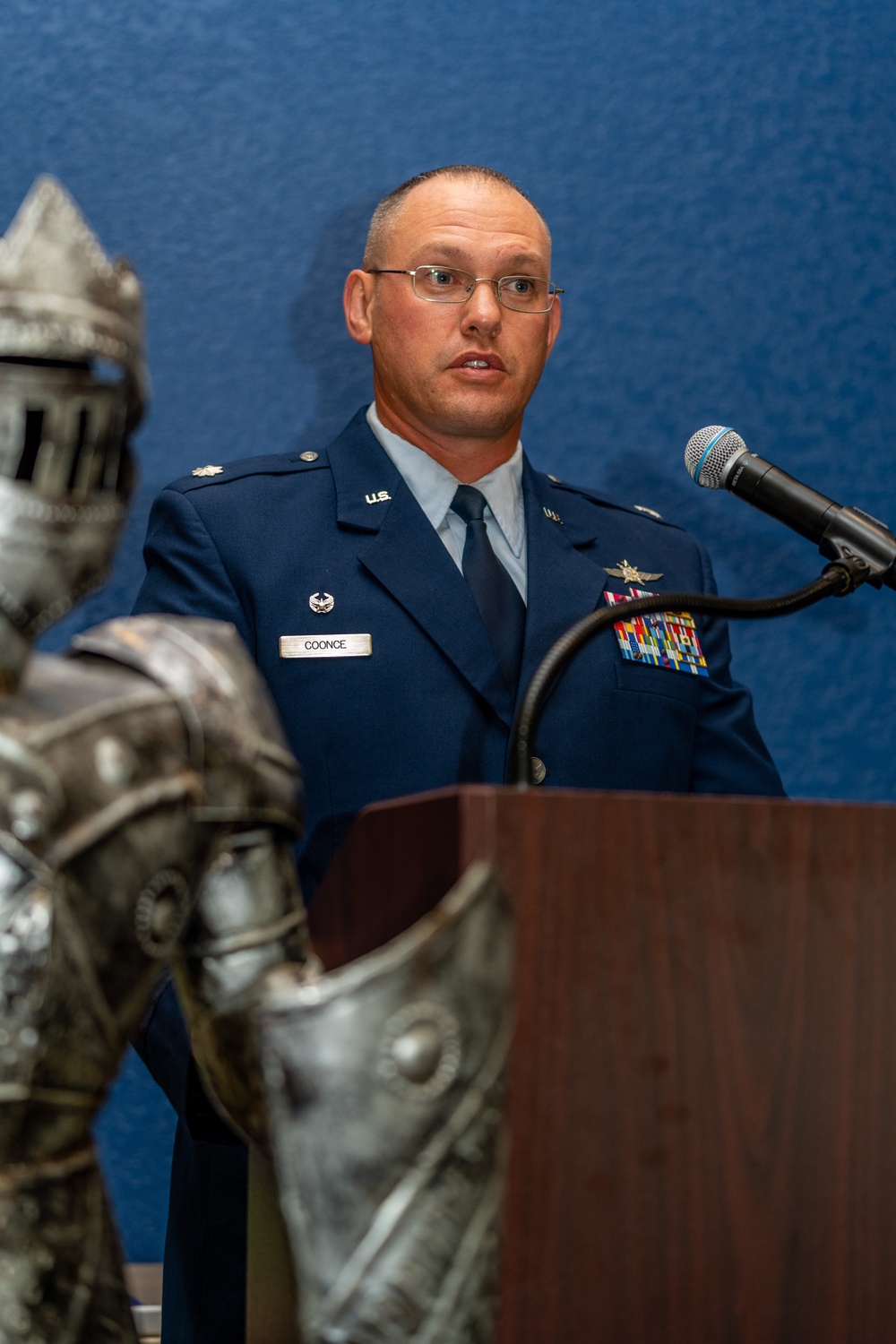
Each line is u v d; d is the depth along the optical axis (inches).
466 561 109.7
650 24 153.6
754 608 79.6
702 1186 50.9
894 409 154.6
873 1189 53.6
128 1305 47.5
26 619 45.7
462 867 49.0
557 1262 48.8
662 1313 49.8
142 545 139.8
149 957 47.5
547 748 103.0
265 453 142.9
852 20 156.1
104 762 46.3
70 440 46.1
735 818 52.9
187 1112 63.8
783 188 154.7
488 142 149.4
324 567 106.3
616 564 115.6
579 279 150.2
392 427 116.1
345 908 58.2
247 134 144.9
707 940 51.9
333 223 145.8
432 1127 44.3
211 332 143.0
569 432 148.7
